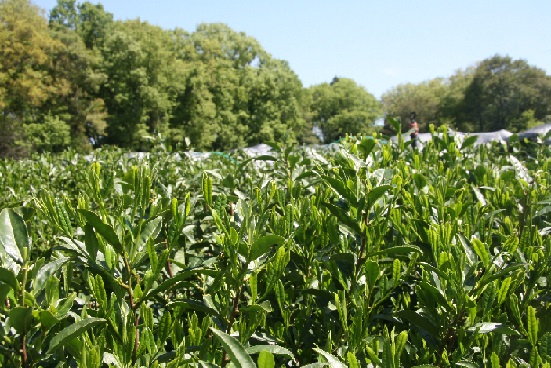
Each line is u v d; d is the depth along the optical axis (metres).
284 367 1.70
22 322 1.10
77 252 1.49
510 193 2.84
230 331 1.51
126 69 56.84
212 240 2.70
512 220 2.64
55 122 46.97
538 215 2.46
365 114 90.88
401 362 1.59
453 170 3.51
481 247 1.50
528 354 1.58
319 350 1.19
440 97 87.81
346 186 1.91
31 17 48.28
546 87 77.25
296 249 2.18
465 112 81.94
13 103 48.06
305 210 2.15
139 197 1.58
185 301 1.53
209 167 5.50
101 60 57.75
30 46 45.59
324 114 95.94
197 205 3.23
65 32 55.44
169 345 1.77
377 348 1.34
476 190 2.61
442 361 1.51
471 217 2.19
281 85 74.69
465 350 1.49
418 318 1.62
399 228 2.01
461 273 1.51
